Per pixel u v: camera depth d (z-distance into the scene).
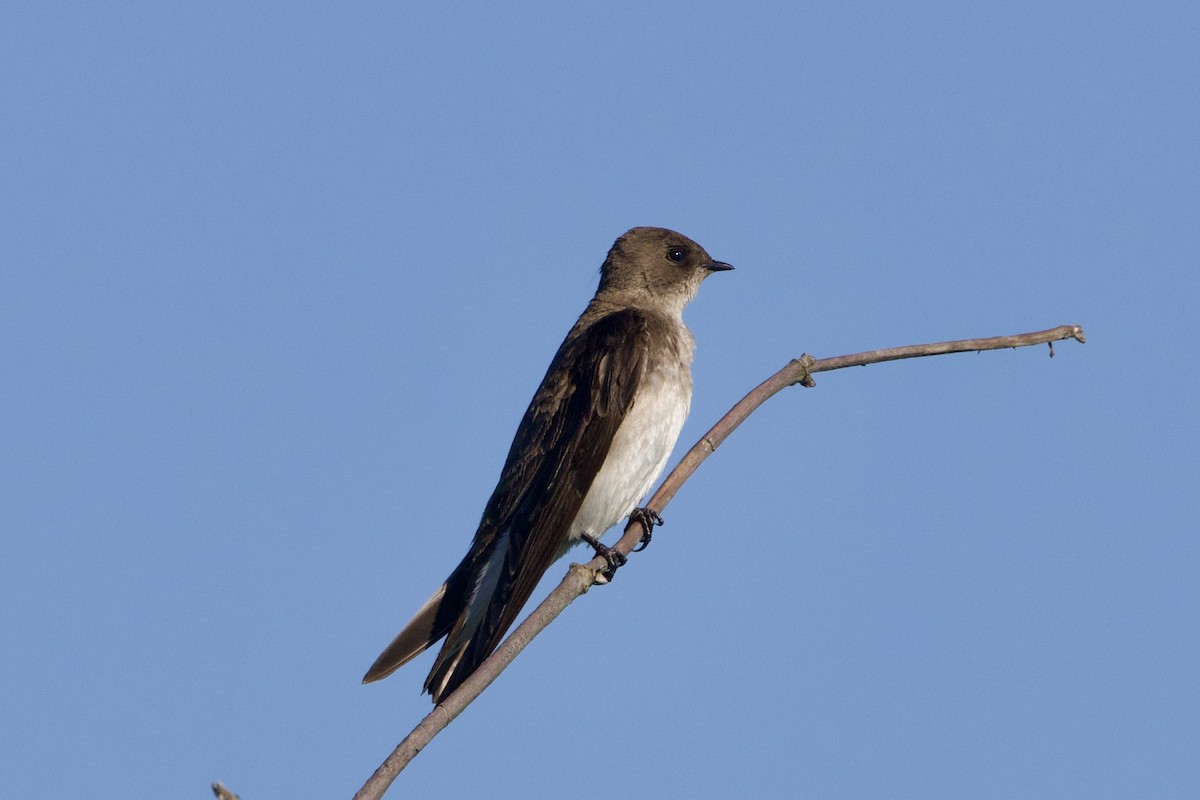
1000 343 10.98
